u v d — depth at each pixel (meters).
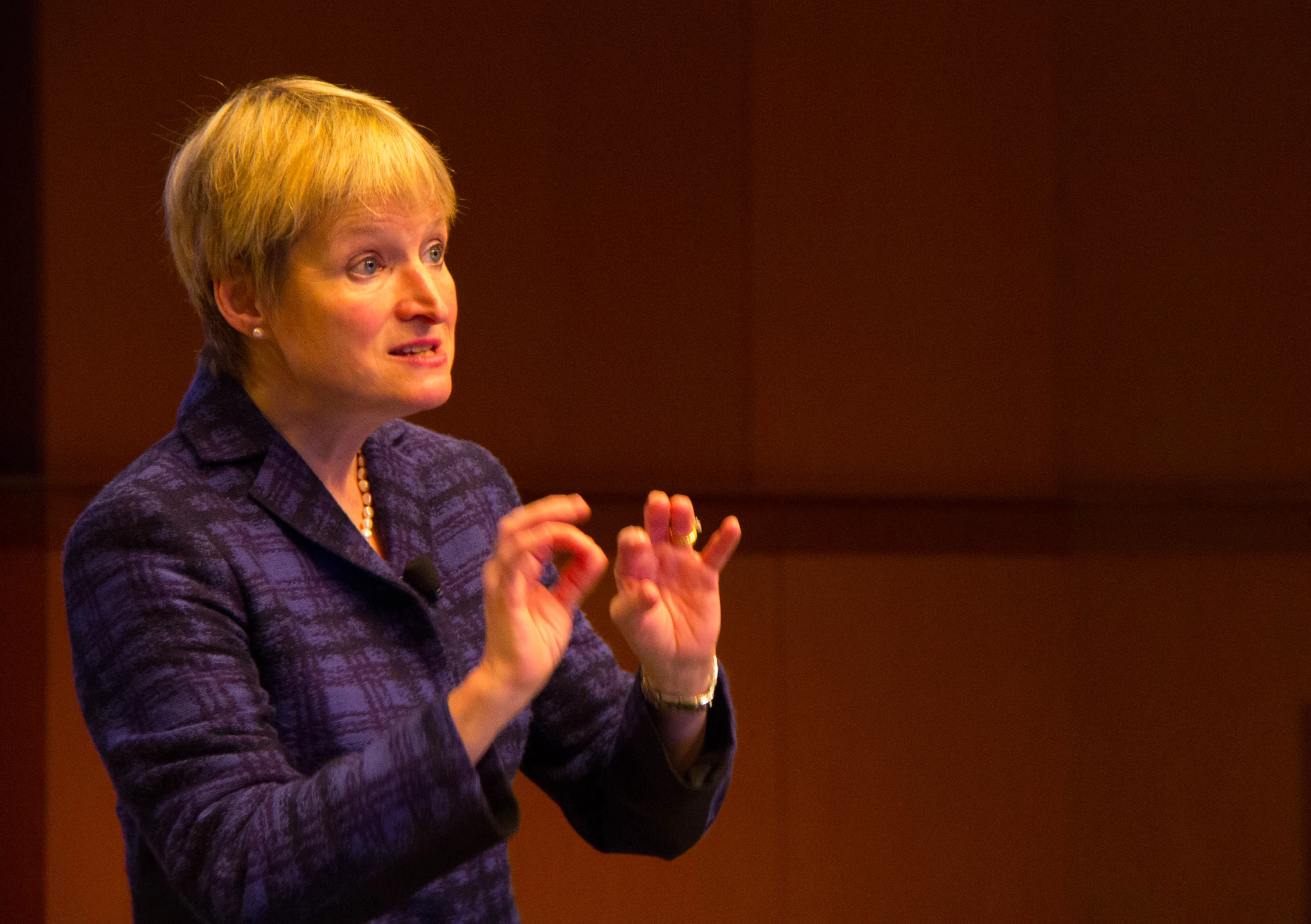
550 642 3.04
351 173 3.39
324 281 3.43
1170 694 12.64
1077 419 16.61
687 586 3.77
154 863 3.44
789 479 18.03
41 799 11.73
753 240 18.12
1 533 16.48
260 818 2.99
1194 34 15.73
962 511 15.95
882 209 17.58
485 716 2.99
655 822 3.93
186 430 3.57
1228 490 15.54
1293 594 12.60
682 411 18.50
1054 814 11.91
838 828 11.98
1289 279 15.39
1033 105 16.81
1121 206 16.23
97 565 3.28
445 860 2.96
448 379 3.58
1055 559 13.69
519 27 18.77
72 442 19.97
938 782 12.42
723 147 18.22
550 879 11.27
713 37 18.20
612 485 18.66
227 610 3.30
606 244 18.66
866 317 17.69
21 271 19.84
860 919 11.50
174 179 3.61
